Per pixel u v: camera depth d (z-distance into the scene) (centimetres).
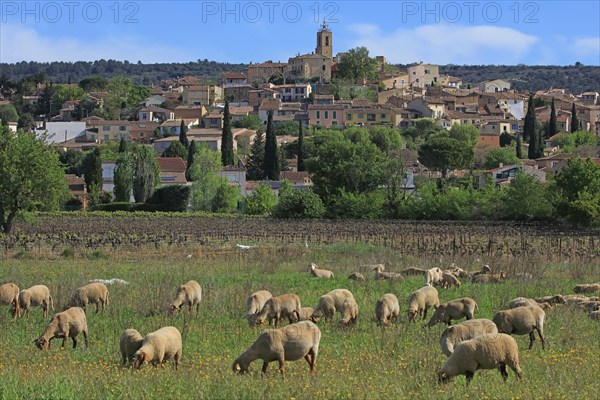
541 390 2930
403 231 11769
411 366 3353
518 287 5856
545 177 18688
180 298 4812
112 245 9731
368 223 13188
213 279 6438
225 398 2872
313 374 3241
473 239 10731
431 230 11919
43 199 10688
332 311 4456
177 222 13625
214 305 5072
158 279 6462
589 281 6347
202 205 16812
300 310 4509
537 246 9562
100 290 4966
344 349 3844
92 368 3419
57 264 7906
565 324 4406
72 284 5838
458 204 14062
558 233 11488
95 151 18600
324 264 7700
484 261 7594
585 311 4841
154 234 11269
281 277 6662
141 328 4375
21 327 4528
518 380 3058
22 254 8688
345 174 15075
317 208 14525
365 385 3048
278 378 3180
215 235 11225
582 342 3991
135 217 14812
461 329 3481
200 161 18812
